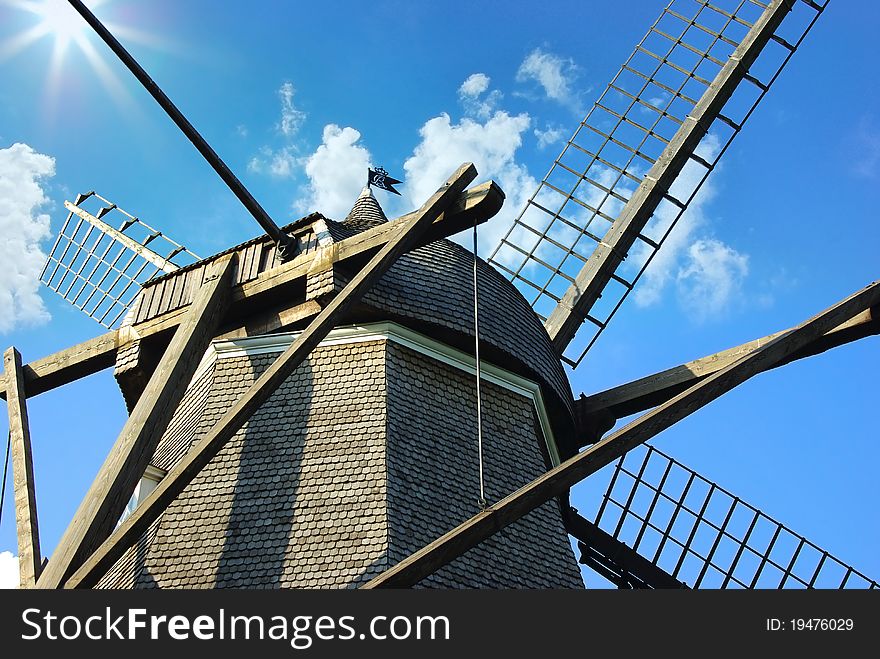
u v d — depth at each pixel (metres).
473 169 13.13
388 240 12.80
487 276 15.50
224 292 14.45
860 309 13.59
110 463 11.98
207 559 12.26
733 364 12.16
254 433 13.45
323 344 14.15
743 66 19.75
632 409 16.52
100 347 15.20
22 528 13.14
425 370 14.16
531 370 15.04
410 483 12.84
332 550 12.09
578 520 17.17
